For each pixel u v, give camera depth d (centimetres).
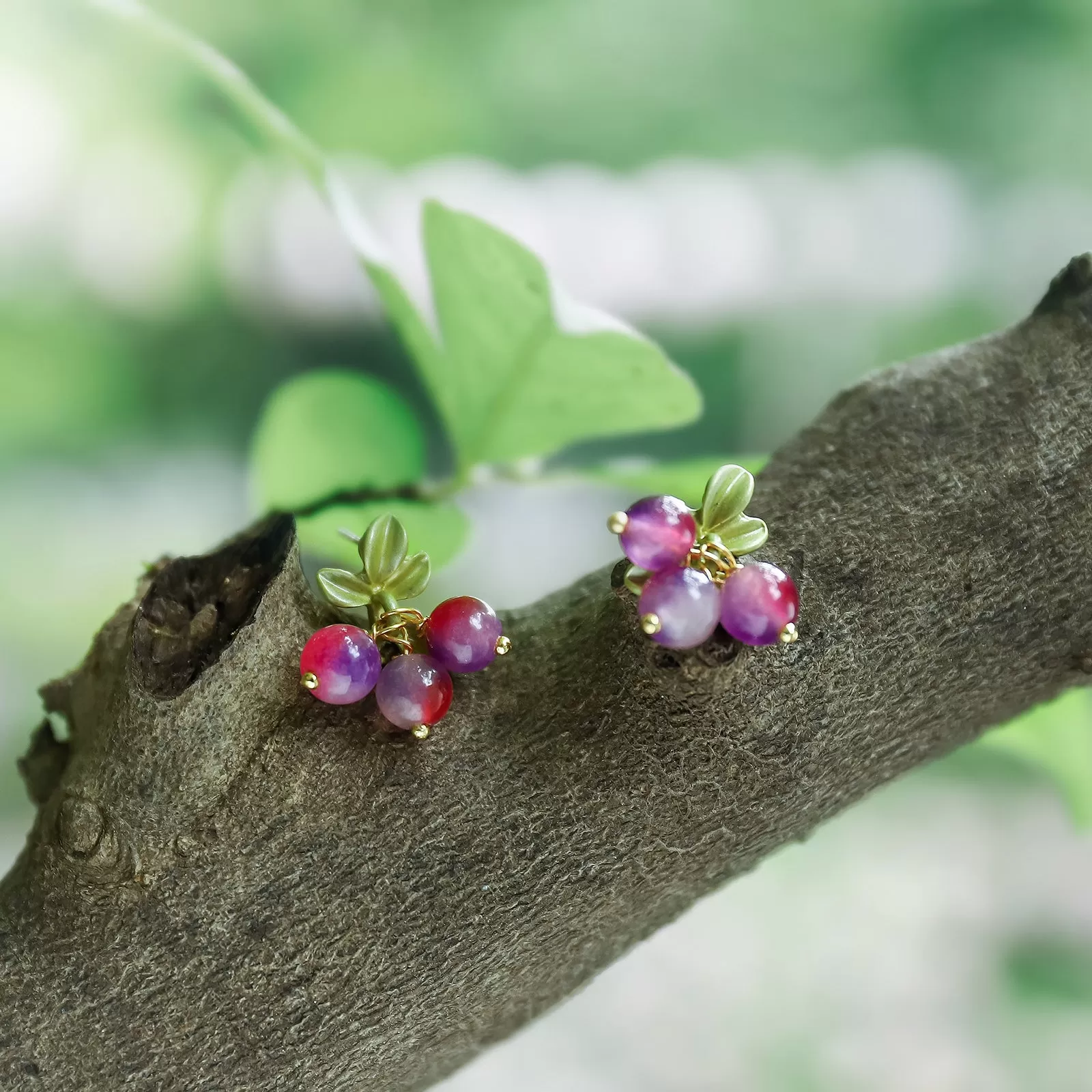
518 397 49
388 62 119
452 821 45
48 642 102
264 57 117
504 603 105
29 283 117
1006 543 45
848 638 45
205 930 44
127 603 46
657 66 118
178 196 119
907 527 45
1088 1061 85
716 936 96
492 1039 47
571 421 49
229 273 119
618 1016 89
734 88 118
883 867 104
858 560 45
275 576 44
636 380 48
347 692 44
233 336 120
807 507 46
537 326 48
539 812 45
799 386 117
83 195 118
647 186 119
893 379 46
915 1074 84
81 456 115
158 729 44
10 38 114
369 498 50
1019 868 103
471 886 45
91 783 44
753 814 45
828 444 46
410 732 45
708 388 118
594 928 45
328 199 49
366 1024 45
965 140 115
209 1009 44
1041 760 52
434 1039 45
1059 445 46
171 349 120
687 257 116
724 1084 84
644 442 116
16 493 110
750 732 45
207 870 44
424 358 50
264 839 45
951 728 46
